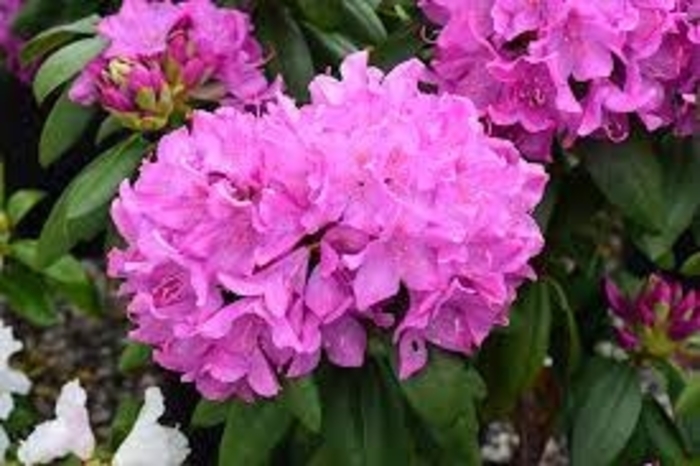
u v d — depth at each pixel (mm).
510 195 785
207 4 971
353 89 811
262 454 836
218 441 1184
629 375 988
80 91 978
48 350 1508
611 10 869
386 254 758
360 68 827
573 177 963
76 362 1493
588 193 964
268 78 1053
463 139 790
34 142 1622
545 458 1345
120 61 931
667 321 977
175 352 795
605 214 1052
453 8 903
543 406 1124
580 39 876
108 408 1425
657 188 916
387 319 778
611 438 965
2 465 926
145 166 800
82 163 1625
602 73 873
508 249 782
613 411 973
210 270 767
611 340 1090
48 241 994
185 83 943
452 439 836
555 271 1046
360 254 750
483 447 1377
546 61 868
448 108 794
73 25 1031
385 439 833
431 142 783
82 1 1220
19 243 1129
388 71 997
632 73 883
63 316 1555
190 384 1186
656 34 875
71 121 1017
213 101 970
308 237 766
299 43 1057
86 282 1143
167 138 803
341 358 785
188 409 1213
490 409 955
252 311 762
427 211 752
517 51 903
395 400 836
